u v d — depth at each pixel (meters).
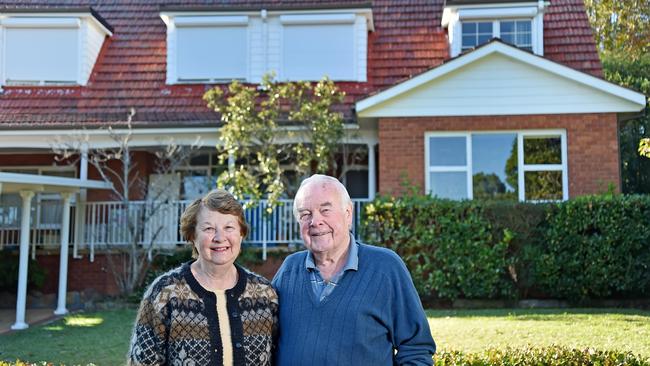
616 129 12.91
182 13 15.84
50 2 18.38
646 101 12.91
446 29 16.55
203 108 15.19
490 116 13.16
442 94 13.27
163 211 13.95
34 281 13.83
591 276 11.30
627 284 11.20
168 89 15.76
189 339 3.19
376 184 15.52
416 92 13.27
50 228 14.62
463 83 13.24
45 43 15.78
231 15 15.83
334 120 12.94
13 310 13.27
